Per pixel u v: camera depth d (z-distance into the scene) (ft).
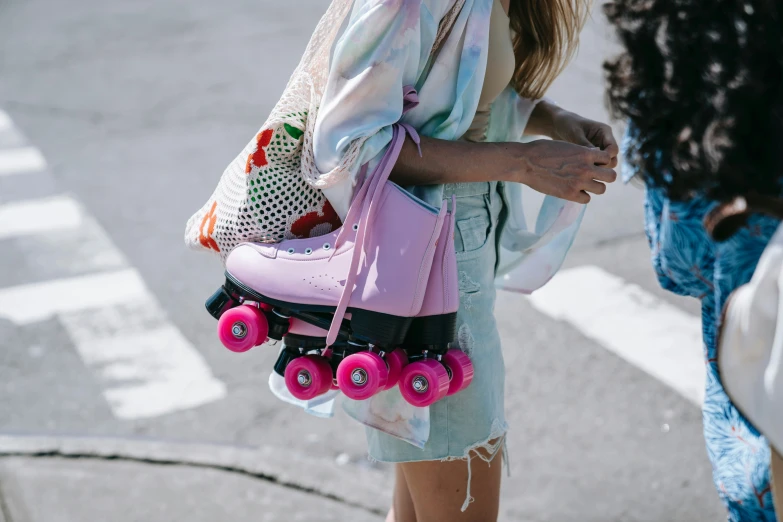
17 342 13.92
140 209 18.70
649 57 4.40
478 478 7.11
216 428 11.92
